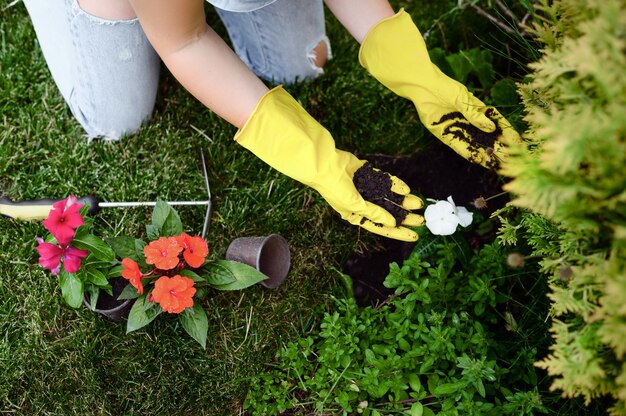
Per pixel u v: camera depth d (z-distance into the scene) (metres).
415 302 1.03
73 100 1.11
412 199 0.99
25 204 1.04
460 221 0.98
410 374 0.96
